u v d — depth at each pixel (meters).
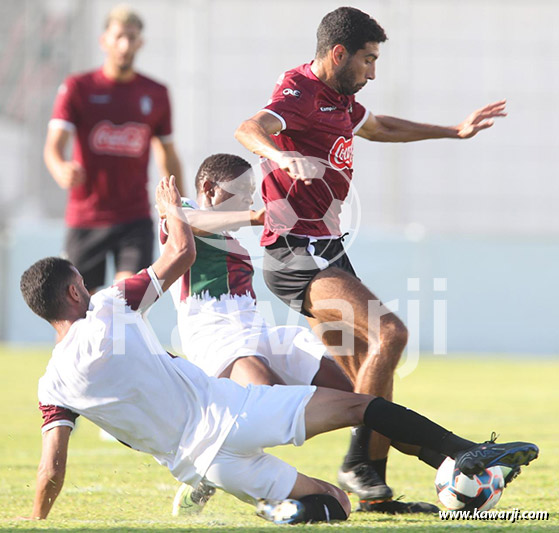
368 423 10.45
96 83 22.09
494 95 49.75
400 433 10.36
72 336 10.21
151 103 22.34
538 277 47.38
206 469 10.20
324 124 13.48
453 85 49.69
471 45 49.69
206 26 49.34
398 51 49.56
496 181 49.81
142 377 10.11
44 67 50.81
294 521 10.09
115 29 21.86
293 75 13.55
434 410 26.09
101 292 10.38
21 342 48.53
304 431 10.27
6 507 12.21
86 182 21.92
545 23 49.62
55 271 10.38
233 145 49.44
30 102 50.75
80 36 50.66
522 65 49.75
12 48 50.75
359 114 14.37
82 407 10.26
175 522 10.46
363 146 49.72
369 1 49.66
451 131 14.94
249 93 49.47
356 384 12.07
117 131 21.97
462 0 49.59
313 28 49.53
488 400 28.97
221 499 12.55
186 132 49.31
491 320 47.31
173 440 10.35
